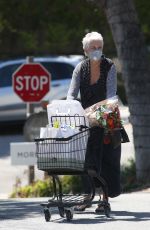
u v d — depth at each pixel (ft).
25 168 130.52
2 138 160.86
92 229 57.72
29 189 101.71
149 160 95.50
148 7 153.48
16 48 227.81
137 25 95.35
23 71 110.01
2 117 161.17
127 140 63.00
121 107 152.35
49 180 102.17
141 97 95.55
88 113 60.85
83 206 64.75
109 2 95.25
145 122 95.61
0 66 161.79
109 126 60.59
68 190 100.07
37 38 218.59
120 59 96.12
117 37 95.66
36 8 173.06
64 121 60.70
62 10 167.53
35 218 64.90
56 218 63.31
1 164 134.51
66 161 58.95
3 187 117.39
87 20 164.55
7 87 161.17
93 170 60.64
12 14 180.75
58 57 165.78
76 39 209.36
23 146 102.06
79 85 63.67
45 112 105.29
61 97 161.17
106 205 62.59
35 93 110.11
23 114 161.27
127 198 78.48
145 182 95.14
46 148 59.57
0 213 69.05
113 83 62.90
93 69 63.00
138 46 95.14
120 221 61.16
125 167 102.12
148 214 65.00
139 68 95.30
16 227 60.23
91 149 60.49
